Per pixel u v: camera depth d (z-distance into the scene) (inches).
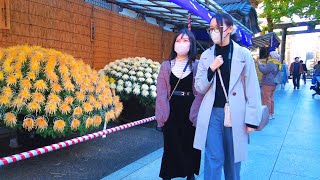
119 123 260.8
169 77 127.4
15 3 190.2
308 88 693.3
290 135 234.4
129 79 247.6
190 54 126.6
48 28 216.2
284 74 673.6
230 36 106.7
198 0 215.8
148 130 246.7
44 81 151.9
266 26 800.9
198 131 106.7
